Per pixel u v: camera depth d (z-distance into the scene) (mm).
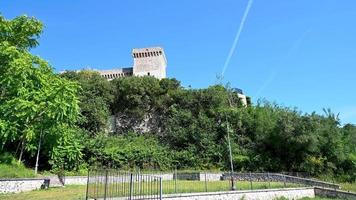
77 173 33594
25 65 30219
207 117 55000
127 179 17609
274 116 54406
